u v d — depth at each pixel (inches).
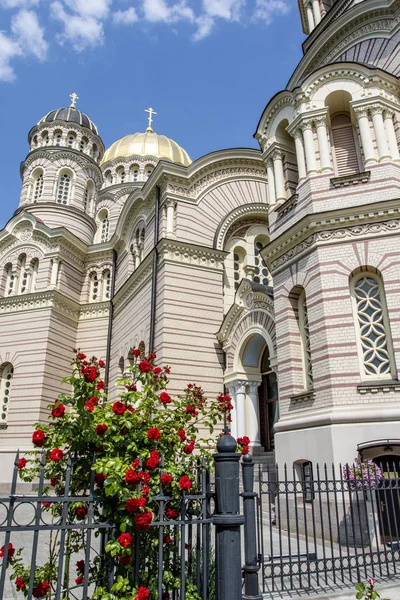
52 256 1288.1
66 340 1269.7
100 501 206.2
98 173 1562.5
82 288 1365.7
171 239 906.1
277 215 676.1
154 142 1920.5
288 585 320.8
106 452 230.5
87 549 197.9
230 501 227.8
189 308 890.1
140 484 212.8
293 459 534.6
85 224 1440.7
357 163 625.0
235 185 1041.5
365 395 490.0
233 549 222.4
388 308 510.9
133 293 1071.6
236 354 828.6
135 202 1122.0
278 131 714.8
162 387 297.9
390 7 691.4
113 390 1127.6
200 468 247.6
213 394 852.6
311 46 808.3
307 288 574.6
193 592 235.5
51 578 227.1
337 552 412.8
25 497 187.3
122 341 1124.5
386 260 529.0
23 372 1186.6
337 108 659.4
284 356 599.5
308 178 612.4
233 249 1018.7
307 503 493.7
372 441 462.3
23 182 1491.1
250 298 795.4
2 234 1343.5
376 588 310.3
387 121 600.1
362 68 617.6
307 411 539.2
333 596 294.2
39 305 1243.2
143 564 226.8
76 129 1545.3
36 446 223.9
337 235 562.6
